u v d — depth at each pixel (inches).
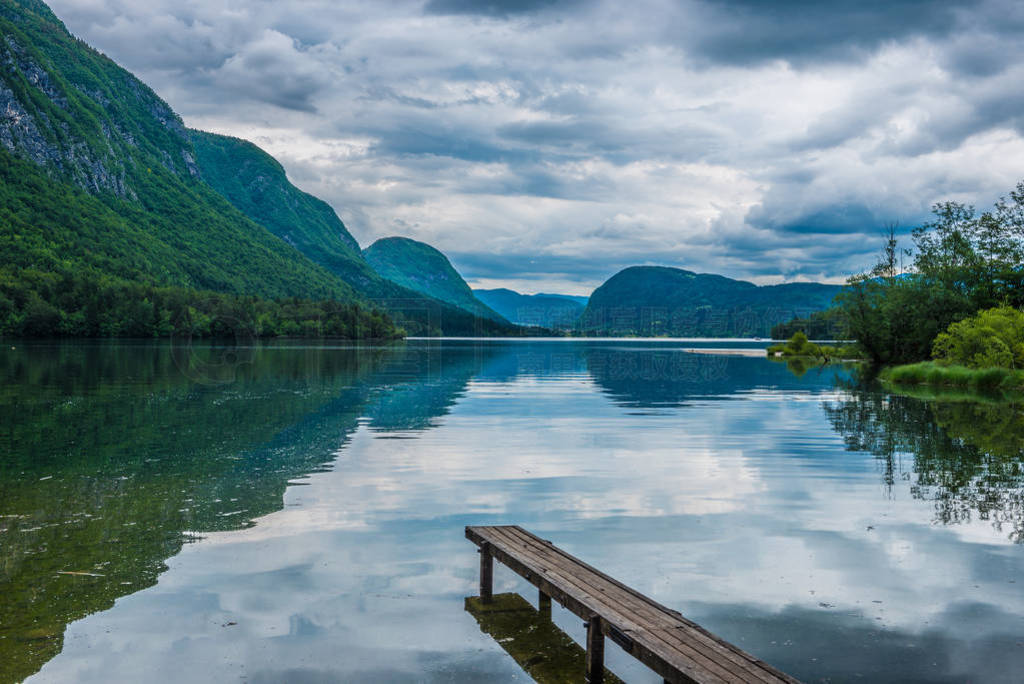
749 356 3582.7
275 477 588.4
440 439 799.7
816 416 1034.1
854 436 832.3
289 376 1859.0
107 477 585.3
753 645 280.5
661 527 446.6
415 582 352.5
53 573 359.6
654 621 257.9
